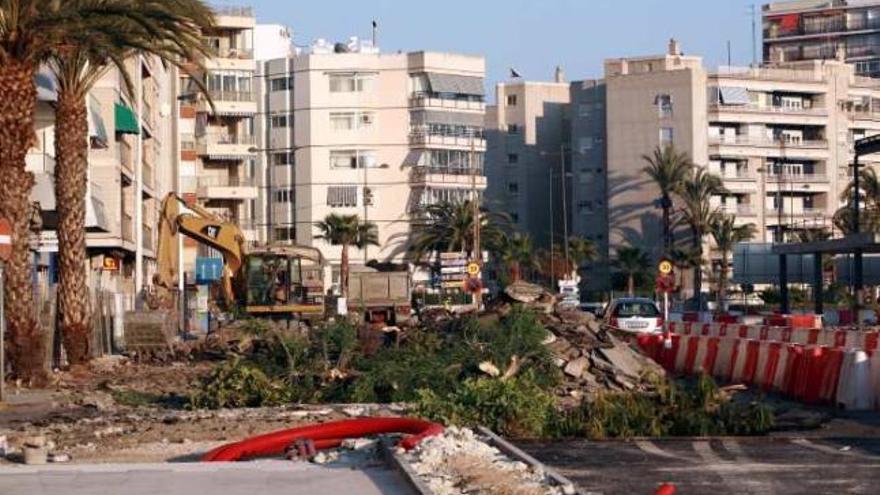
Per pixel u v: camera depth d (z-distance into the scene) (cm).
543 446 1989
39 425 2356
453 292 9369
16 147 3164
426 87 11125
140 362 4359
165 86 8606
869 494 1494
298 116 11150
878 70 16788
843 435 2197
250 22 10231
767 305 10712
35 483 1590
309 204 11081
